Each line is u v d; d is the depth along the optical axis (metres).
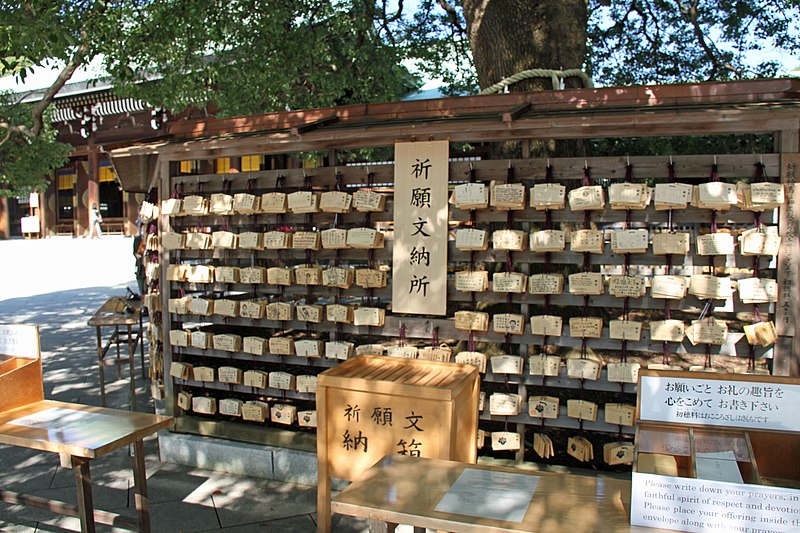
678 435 2.52
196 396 5.62
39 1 6.18
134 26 7.59
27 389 4.05
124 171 5.80
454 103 4.77
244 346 4.93
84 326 11.39
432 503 2.47
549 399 4.22
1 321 11.88
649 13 10.33
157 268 5.59
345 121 4.95
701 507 2.16
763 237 3.69
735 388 2.47
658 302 4.00
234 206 4.82
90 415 3.80
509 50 6.34
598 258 4.15
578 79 6.12
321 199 4.59
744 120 3.65
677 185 3.78
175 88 8.77
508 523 2.29
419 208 4.32
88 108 23.94
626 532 2.21
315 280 4.68
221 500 4.37
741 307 3.86
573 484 2.65
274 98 9.13
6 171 11.17
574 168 4.11
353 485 2.65
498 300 4.29
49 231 29.52
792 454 2.55
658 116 3.69
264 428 4.89
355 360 4.08
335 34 9.31
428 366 4.01
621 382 4.07
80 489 3.44
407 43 10.90
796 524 2.05
